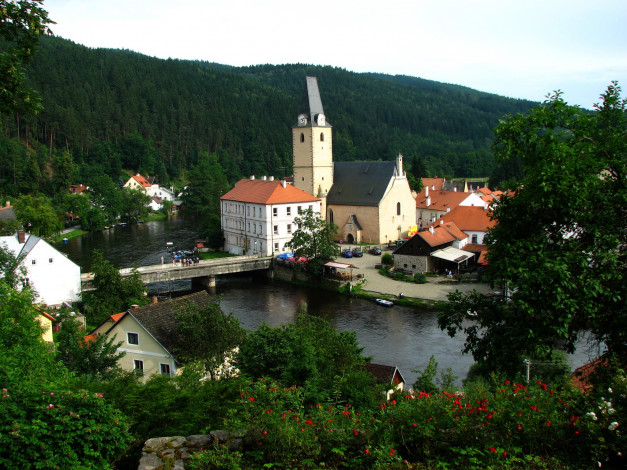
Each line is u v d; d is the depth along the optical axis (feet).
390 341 189.47
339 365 112.47
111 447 48.57
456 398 51.60
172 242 407.03
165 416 69.00
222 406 75.56
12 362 74.59
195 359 111.24
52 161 651.66
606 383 53.16
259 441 48.88
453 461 46.37
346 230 379.55
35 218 373.81
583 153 67.67
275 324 214.90
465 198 420.36
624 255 66.39
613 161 66.74
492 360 73.15
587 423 46.75
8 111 63.21
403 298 241.76
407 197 382.01
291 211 334.65
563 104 70.64
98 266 206.69
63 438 45.75
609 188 67.92
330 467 47.29
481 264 284.20
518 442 47.44
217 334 114.93
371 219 368.89
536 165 68.44
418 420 48.88
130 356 129.39
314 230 324.39
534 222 70.08
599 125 72.38
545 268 63.87
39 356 83.56
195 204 611.06
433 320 213.87
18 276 177.37
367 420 51.03
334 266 277.44
